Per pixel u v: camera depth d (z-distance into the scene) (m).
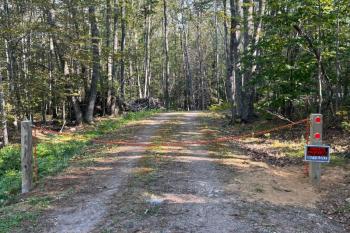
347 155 10.23
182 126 19.59
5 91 20.95
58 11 22.05
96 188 8.28
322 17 12.68
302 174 9.09
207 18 54.16
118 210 6.80
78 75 24.86
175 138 15.27
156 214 6.55
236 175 9.04
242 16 19.39
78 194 7.87
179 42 63.06
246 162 10.42
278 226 6.05
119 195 7.68
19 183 9.72
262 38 15.52
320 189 8.02
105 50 25.62
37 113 34.50
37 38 27.83
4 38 20.05
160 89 63.66
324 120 14.53
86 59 23.55
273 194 7.69
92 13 24.16
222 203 7.06
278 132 15.36
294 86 14.84
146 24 44.12
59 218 6.54
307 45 13.96
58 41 24.31
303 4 12.59
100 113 29.91
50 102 29.98
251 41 18.25
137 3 40.66
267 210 6.75
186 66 55.91
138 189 8.02
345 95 15.49
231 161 10.55
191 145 13.30
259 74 15.95
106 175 9.44
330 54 13.60
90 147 14.30
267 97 16.64
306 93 14.87
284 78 15.02
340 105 15.20
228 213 6.56
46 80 23.80
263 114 18.33
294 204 7.15
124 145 13.91
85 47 25.00
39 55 28.62
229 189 7.93
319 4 12.34
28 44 25.62
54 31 21.00
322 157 8.23
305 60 14.26
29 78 22.81
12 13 20.72
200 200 7.24
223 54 60.56
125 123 22.36
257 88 17.84
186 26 57.03
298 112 17.14
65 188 8.41
